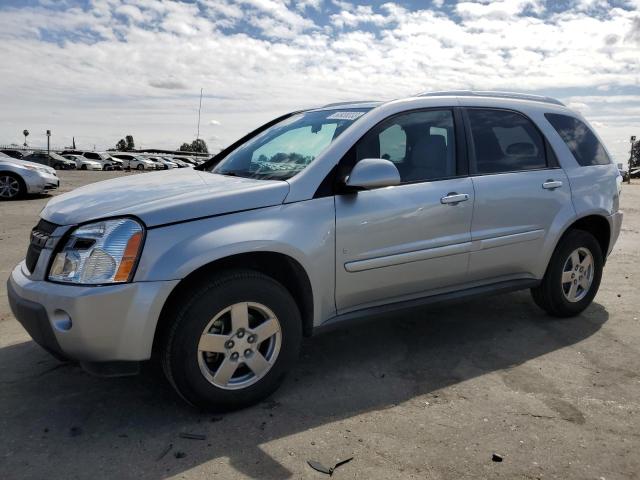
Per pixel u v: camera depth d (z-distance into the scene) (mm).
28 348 4031
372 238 3520
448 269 3914
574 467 2678
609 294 5672
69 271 2873
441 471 2635
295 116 4520
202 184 3445
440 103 4047
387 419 3115
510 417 3148
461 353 4070
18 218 10164
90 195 3377
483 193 4000
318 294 3379
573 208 4520
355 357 3982
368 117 3699
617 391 3480
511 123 4387
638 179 54656
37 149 41312
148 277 2836
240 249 3008
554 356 4031
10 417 3094
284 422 3072
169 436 2918
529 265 4395
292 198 3273
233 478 2564
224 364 3070
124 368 2924
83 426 3012
